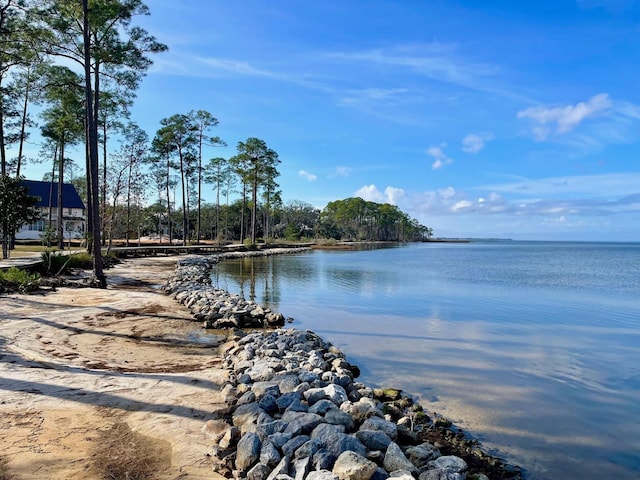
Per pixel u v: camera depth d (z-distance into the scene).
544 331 11.63
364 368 8.13
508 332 11.45
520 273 29.91
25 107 25.36
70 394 5.30
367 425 4.74
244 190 58.09
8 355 6.77
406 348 9.62
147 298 13.47
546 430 5.59
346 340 10.31
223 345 8.62
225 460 3.88
